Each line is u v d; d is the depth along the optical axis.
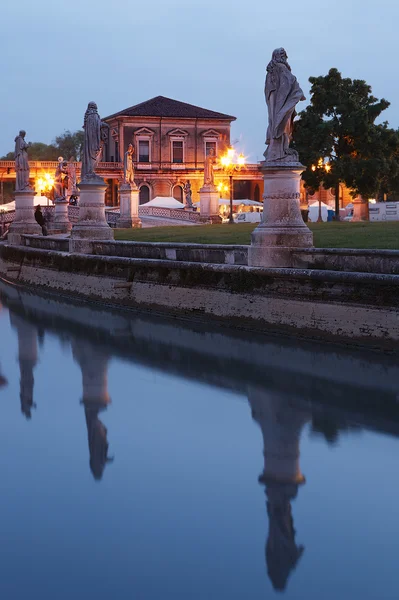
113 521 7.50
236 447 9.70
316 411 11.16
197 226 39.88
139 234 33.66
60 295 27.78
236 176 94.12
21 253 33.66
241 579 6.28
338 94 50.03
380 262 14.88
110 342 17.38
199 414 11.27
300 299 16.27
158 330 18.66
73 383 13.51
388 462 8.92
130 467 9.05
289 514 7.52
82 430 10.63
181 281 20.39
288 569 6.37
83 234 26.70
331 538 6.99
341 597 5.96
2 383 13.62
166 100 99.50
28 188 37.62
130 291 22.86
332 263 15.98
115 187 96.62
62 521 7.52
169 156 96.50
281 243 17.06
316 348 15.20
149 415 11.30
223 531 7.20
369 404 11.39
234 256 18.67
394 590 6.04
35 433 10.54
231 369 14.03
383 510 7.55
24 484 8.57
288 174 17.17
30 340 17.95
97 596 6.09
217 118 97.19
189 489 8.29
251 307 17.56
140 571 6.46
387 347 14.30
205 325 18.86
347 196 89.75
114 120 97.00
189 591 6.10
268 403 11.67
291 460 9.07
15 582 6.33
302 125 50.72
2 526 7.45
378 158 50.12
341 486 8.24
